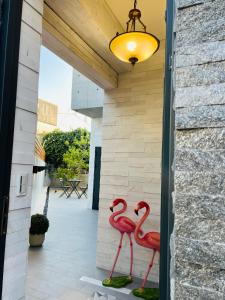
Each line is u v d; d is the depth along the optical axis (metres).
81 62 2.60
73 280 2.79
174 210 0.76
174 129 0.81
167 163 0.83
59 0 1.95
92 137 8.12
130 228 2.72
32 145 1.29
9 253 1.13
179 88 0.79
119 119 3.25
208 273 0.69
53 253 3.65
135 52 2.09
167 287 0.77
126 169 3.14
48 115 14.68
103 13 2.36
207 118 0.75
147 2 2.38
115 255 3.08
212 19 0.78
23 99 1.23
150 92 3.08
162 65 3.02
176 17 0.83
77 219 6.23
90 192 7.89
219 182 0.71
